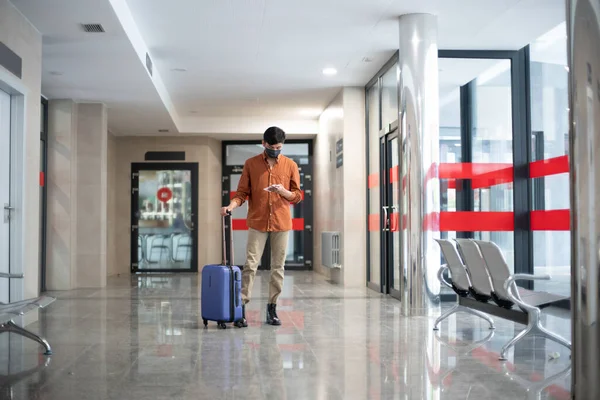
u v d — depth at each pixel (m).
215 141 14.95
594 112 3.01
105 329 5.95
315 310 7.38
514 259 8.09
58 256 10.36
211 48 8.45
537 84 7.96
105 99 10.54
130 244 14.59
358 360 4.47
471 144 8.27
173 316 6.86
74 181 10.62
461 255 5.46
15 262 6.21
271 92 11.22
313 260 14.65
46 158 10.37
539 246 7.85
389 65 8.98
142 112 11.70
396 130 8.73
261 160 6.10
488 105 8.34
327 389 3.64
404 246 7.12
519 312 4.75
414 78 7.09
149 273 14.31
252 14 7.09
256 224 6.07
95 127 10.80
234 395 3.49
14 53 5.96
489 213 8.14
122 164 14.61
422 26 7.08
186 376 3.97
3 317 4.21
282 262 6.19
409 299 7.02
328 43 8.22
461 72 8.35
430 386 3.71
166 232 14.63
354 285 10.45
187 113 13.50
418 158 7.06
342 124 10.70
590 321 3.01
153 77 9.30
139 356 4.62
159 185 14.66
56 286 10.34
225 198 15.16
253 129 14.00
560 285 7.32
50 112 10.43
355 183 10.53
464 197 8.20
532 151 8.09
